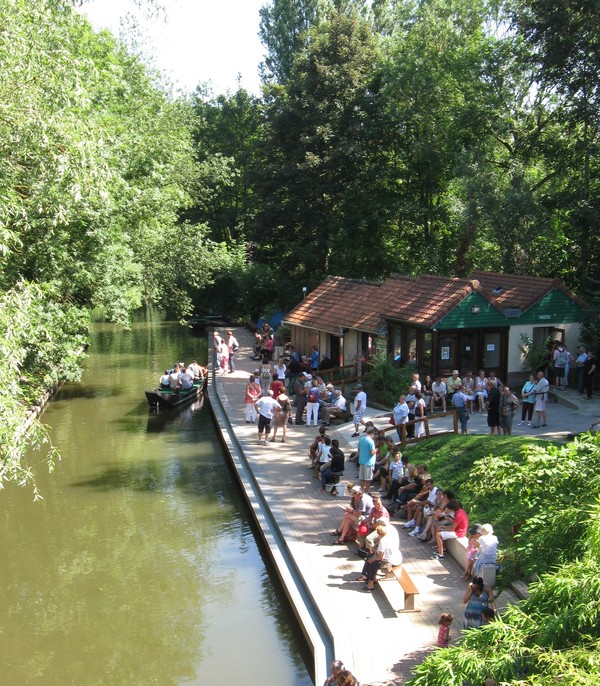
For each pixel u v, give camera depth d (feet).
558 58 98.07
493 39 122.11
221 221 199.21
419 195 143.95
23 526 55.21
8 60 41.45
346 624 35.24
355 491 46.19
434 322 79.97
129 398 100.68
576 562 19.56
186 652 37.91
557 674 16.62
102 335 164.86
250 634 39.75
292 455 66.08
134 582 46.21
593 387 82.58
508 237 108.58
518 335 84.58
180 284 122.21
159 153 98.89
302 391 78.74
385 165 140.05
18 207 46.88
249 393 79.10
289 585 40.83
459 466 54.60
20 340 38.45
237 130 206.69
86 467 69.67
